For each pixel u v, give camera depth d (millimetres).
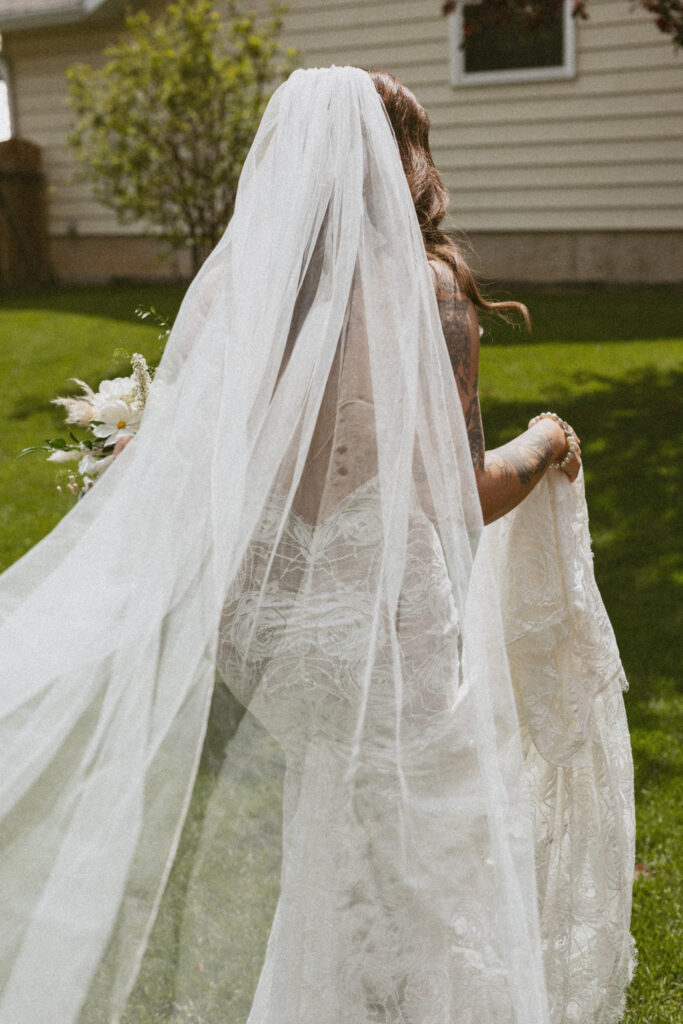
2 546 5137
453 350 1718
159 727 1529
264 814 1621
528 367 7609
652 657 4023
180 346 1751
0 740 1538
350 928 1637
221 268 1766
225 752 1624
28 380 8125
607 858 2016
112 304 10883
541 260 10609
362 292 1644
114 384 2047
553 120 10258
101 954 1425
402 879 1646
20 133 13945
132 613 1572
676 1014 2324
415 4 10539
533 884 1601
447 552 1638
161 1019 1510
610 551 5008
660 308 9172
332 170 1673
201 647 1569
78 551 1634
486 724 1595
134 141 9680
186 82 8953
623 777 2057
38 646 1591
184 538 1600
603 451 6125
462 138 10695
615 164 10117
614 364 7570
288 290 1653
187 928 1542
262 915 1593
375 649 1630
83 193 13688
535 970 1541
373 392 1619
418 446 1651
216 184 9234
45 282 14125
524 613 1971
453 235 1977
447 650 1684
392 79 1834
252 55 9219
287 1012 1611
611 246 10312
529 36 7277
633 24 9727
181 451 1627
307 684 1640
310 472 1658
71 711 1538
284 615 1648
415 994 1648
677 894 2711
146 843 1503
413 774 1649
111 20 12688
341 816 1648
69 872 1443
